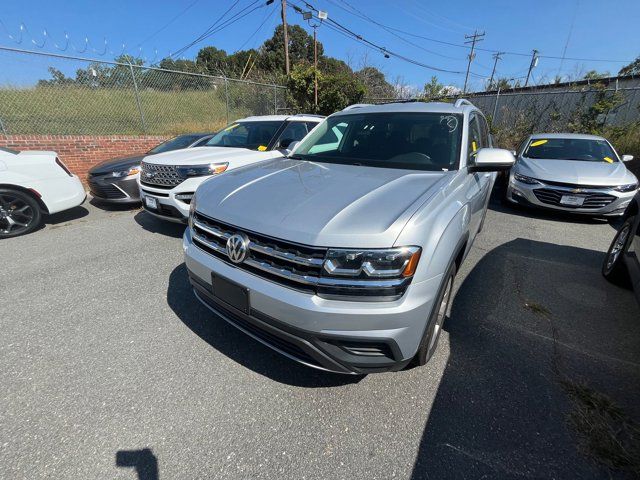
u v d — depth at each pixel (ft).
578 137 22.76
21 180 15.29
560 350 8.29
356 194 6.52
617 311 10.03
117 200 18.97
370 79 86.79
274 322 5.85
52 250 13.92
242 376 7.29
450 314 9.67
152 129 31.94
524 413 6.44
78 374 7.27
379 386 7.07
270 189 7.06
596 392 7.00
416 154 9.03
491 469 5.40
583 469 5.40
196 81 34.50
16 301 10.05
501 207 21.90
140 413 6.36
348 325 5.37
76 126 27.48
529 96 47.50
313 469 5.41
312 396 6.81
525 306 10.18
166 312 9.53
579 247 15.11
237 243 6.15
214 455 5.62
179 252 13.69
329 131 11.07
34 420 6.17
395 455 5.64
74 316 9.32
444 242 5.97
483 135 12.51
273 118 18.43
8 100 24.16
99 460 5.49
